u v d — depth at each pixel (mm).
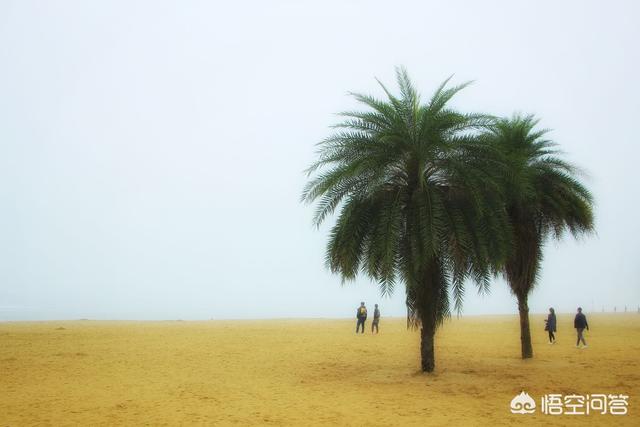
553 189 20406
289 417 11312
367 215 17359
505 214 17125
